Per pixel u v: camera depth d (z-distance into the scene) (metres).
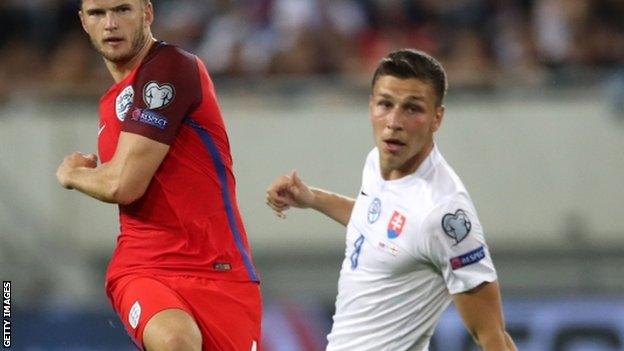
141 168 19.75
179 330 19.28
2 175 46.72
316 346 38.69
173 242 20.20
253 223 45.22
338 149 44.88
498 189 44.25
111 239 46.34
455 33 46.16
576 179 43.84
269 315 39.06
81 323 40.09
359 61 46.00
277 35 46.56
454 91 44.84
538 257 44.25
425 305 18.62
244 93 45.81
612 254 43.81
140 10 20.34
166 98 19.97
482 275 17.83
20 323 40.25
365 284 18.88
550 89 44.41
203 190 20.30
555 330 37.91
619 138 43.62
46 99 47.00
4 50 49.09
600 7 45.94
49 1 49.47
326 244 44.84
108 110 20.50
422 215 18.03
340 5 47.06
